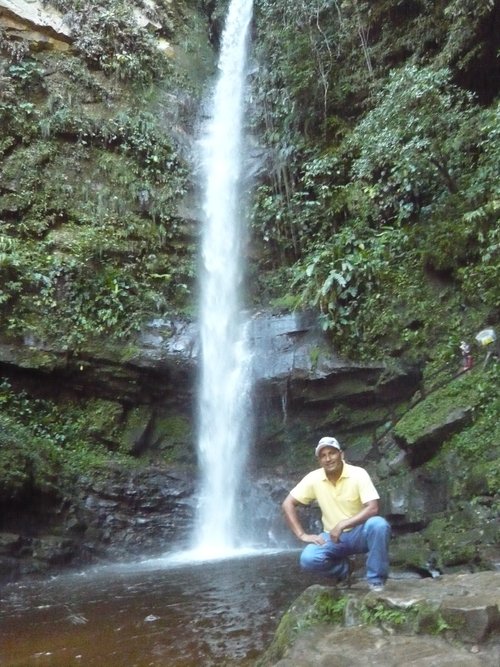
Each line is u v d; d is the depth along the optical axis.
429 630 3.51
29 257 11.80
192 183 14.65
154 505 10.33
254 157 14.99
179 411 11.77
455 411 8.16
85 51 15.12
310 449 10.91
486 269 9.03
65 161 13.45
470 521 6.47
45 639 5.09
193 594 6.36
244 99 15.84
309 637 3.71
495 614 3.41
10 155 12.99
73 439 10.80
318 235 12.77
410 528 7.64
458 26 10.60
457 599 3.64
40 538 8.83
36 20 14.72
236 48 17.05
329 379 10.57
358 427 10.50
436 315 9.84
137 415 11.44
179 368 11.54
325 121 13.80
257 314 12.72
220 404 11.66
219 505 10.95
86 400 11.27
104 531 9.61
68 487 9.80
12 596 7.06
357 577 5.78
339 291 10.76
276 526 10.24
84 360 11.13
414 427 8.42
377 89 12.89
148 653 4.54
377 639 3.54
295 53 14.41
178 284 13.06
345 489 4.22
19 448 9.34
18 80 13.84
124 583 7.35
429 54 12.34
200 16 18.67
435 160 9.94
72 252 12.24
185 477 10.97
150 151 14.42
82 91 14.61
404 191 11.08
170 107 15.77
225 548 10.00
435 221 10.45
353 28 13.53
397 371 9.91
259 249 14.07
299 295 12.03
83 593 6.93
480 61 10.89
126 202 13.57
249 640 4.65
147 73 15.88
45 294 11.40
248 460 11.23
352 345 10.52
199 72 17.22
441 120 9.48
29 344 10.88
